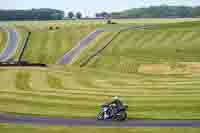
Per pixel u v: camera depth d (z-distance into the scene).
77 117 61.31
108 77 120.56
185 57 174.00
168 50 191.25
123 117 58.59
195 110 66.38
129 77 121.50
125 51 193.50
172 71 141.75
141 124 55.72
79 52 196.50
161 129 52.34
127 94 86.06
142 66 155.50
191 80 112.88
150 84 104.25
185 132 50.66
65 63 179.88
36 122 57.69
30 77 114.94
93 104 73.38
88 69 144.75
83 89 94.62
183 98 79.19
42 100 77.94
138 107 69.75
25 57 195.50
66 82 106.94
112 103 59.59
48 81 108.06
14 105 72.50
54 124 56.19
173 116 61.31
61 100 78.00
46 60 189.00
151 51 190.75
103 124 55.84
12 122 57.88
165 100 77.00
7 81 107.12
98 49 199.38
